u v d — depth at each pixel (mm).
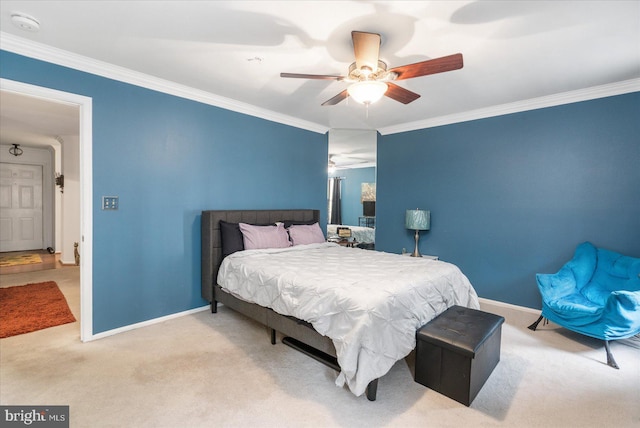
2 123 4625
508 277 3703
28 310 3264
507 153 3678
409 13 1899
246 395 1938
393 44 2264
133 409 1793
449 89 3146
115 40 2258
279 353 2477
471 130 3963
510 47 2293
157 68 2727
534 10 1859
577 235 3238
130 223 2885
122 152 2816
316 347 2154
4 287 4090
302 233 3816
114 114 2758
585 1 1775
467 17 1934
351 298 1953
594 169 3131
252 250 3221
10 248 6609
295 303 2238
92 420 1700
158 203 3076
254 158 3938
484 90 3168
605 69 2650
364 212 5133
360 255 3277
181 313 3279
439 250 4301
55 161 6422
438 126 4266
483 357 1987
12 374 2125
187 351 2492
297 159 4484
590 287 2859
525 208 3564
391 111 3922
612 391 2025
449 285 2570
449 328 2070
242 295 2795
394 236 4793
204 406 1829
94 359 2342
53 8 1885
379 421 1729
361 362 1778
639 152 2898
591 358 2447
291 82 3023
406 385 2074
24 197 6730
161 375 2141
